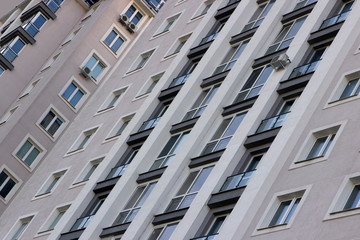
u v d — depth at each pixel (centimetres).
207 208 4003
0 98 7025
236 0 5947
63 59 6931
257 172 3719
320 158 3534
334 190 3284
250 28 5378
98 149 5544
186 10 6388
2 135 6356
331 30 4506
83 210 5000
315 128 3750
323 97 3925
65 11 7694
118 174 5038
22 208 5641
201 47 5547
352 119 3622
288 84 4347
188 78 5231
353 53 4103
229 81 4816
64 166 5716
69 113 6731
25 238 5275
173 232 3956
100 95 6241
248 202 3588
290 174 3609
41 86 6738
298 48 4541
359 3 4475
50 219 5253
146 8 7456
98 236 4609
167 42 6141
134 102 5709
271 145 3822
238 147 4178
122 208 4728
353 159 3375
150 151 4872
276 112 4297
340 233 3064
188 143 4572
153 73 5850
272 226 3384
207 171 4375
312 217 3238
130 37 7338
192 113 5000
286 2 5206
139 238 4272
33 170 6400
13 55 7238
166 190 4406
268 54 4822
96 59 7081
